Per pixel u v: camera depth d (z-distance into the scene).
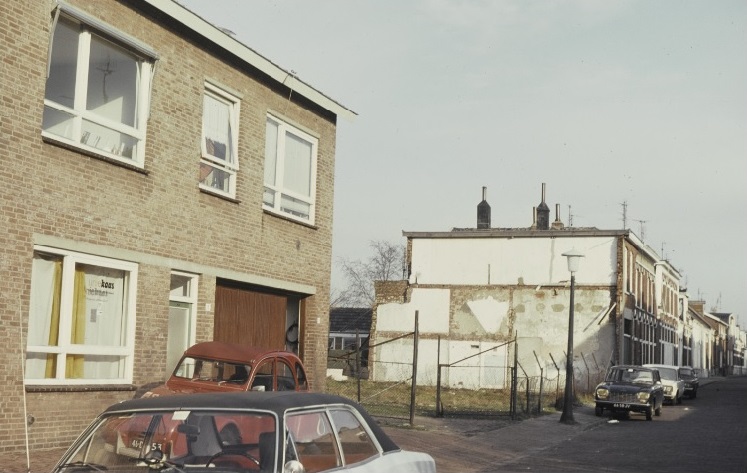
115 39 14.54
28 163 12.67
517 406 31.36
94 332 14.22
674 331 67.38
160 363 15.48
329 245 21.70
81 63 13.93
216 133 17.64
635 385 29.84
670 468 16.06
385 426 21.05
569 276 44.53
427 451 17.19
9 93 12.35
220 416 5.59
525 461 16.80
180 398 5.91
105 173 14.23
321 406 6.07
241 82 18.22
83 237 13.73
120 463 5.44
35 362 13.07
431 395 36.28
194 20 16.20
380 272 74.38
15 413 12.38
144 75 15.41
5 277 12.23
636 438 22.19
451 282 46.22
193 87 16.59
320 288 21.30
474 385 44.97
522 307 45.00
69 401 13.42
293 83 19.77
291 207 20.42
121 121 14.91
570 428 24.50
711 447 19.98
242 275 18.11
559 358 44.00
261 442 5.38
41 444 12.88
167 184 15.77
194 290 16.75
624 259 44.56
